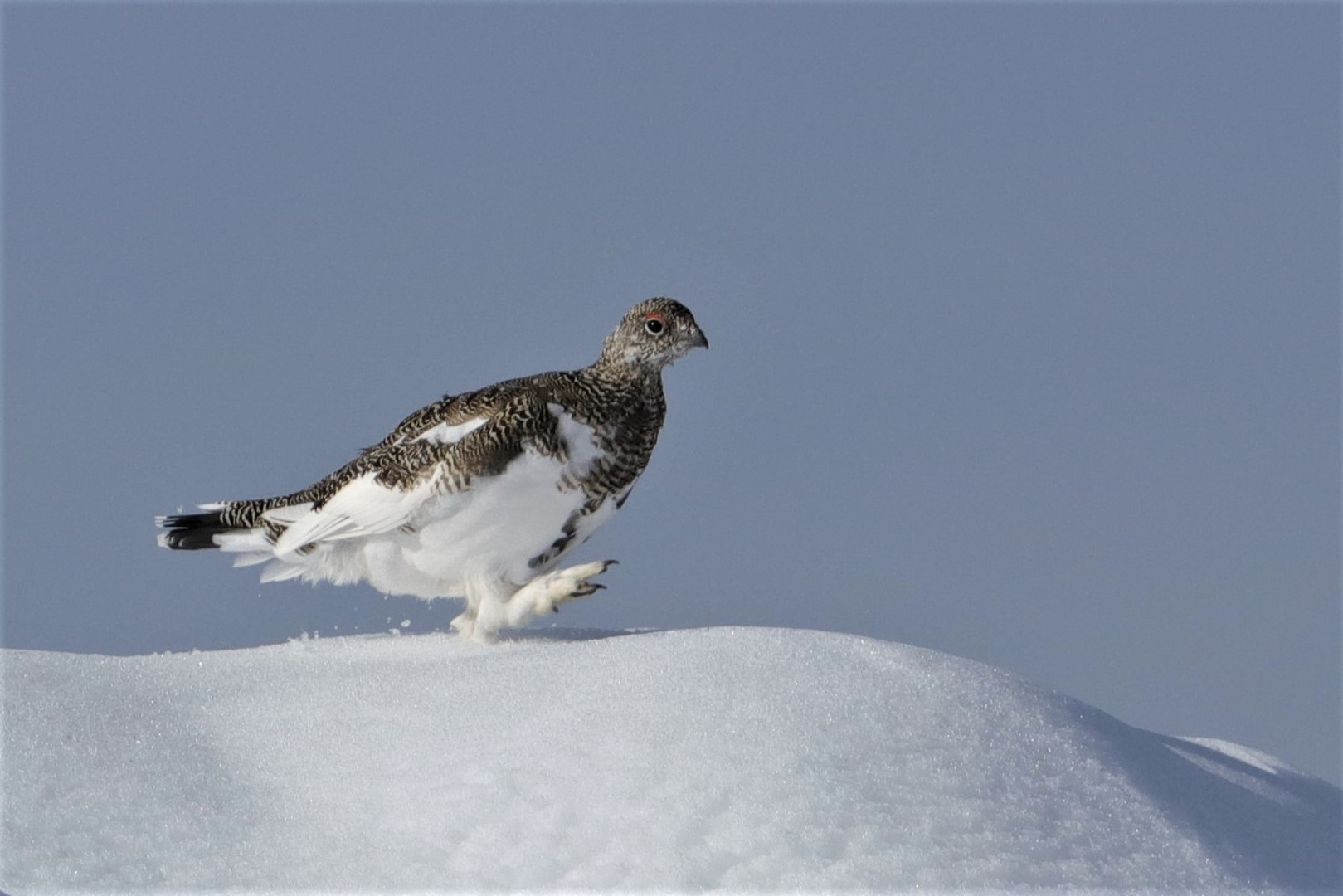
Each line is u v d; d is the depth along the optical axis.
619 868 9.23
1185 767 11.64
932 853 9.43
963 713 10.83
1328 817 12.16
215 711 11.43
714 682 10.86
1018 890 9.31
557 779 9.95
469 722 10.88
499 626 13.28
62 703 11.19
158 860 9.60
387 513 13.24
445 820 9.77
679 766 9.91
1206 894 9.75
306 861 9.57
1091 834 9.97
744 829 9.43
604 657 11.75
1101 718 11.75
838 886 9.09
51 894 9.28
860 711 10.60
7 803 9.98
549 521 13.28
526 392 13.23
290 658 12.80
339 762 10.61
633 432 13.51
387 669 12.10
